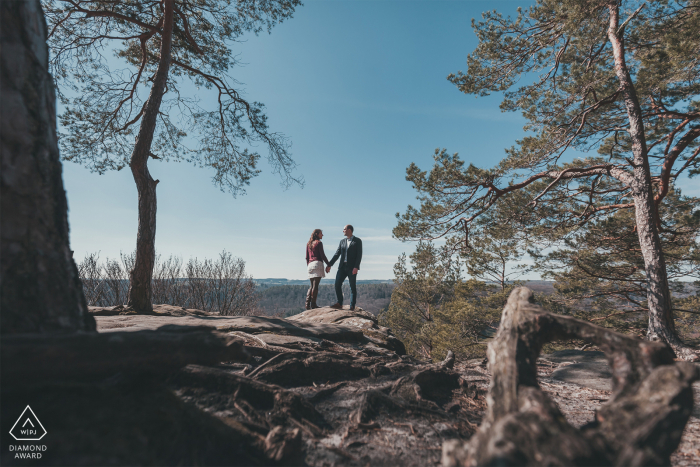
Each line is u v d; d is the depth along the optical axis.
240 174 9.52
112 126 8.46
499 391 1.23
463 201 9.44
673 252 10.18
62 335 1.11
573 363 4.26
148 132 5.37
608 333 1.32
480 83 9.56
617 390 1.18
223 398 1.83
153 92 5.56
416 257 11.60
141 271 5.15
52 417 1.05
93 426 1.06
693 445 1.85
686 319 10.98
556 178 8.69
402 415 2.05
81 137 8.29
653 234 6.69
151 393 1.38
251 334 3.74
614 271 10.69
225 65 8.23
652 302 6.50
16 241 1.20
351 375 2.85
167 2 5.82
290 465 1.34
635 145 7.18
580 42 7.17
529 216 9.67
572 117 8.54
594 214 9.96
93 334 1.19
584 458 0.87
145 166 5.31
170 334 1.37
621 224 9.73
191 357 1.33
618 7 7.30
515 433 0.92
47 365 1.05
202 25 7.79
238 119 8.88
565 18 7.32
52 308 1.28
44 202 1.34
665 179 8.00
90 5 6.95
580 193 9.38
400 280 18.09
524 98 9.07
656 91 7.70
